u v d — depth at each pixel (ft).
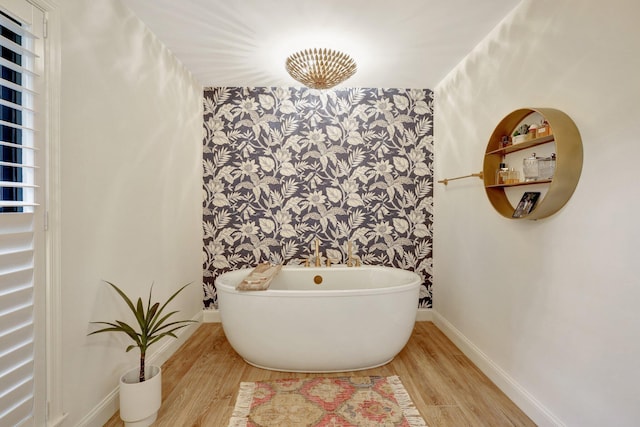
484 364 7.17
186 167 8.97
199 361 7.72
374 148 10.35
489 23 6.78
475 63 7.79
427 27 6.94
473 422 5.48
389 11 6.39
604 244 4.22
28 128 3.94
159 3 6.10
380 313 7.11
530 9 5.76
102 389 5.42
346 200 10.33
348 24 6.83
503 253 6.57
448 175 9.30
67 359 4.64
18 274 3.86
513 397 6.08
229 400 6.14
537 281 5.53
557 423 5.00
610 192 4.14
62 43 4.53
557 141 4.60
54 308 4.37
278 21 6.72
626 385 3.92
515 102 6.20
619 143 4.02
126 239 6.15
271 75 9.38
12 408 3.76
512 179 6.28
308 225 10.30
